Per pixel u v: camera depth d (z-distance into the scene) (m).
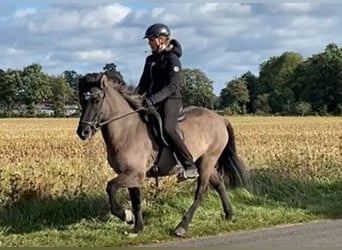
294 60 123.50
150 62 9.08
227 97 97.75
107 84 8.62
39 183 10.44
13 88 102.56
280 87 110.25
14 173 10.77
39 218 9.55
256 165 13.96
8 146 22.92
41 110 102.00
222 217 9.91
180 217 9.88
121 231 8.91
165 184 11.05
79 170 11.81
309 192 12.45
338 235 8.76
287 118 69.94
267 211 10.55
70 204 9.90
